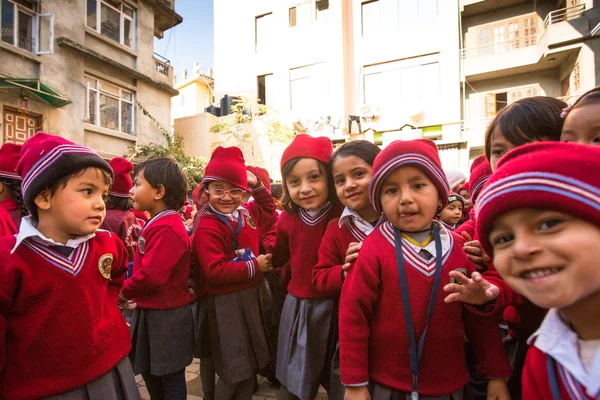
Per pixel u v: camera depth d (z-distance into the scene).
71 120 9.02
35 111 8.29
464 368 1.25
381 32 12.02
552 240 0.62
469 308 1.16
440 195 1.30
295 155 1.82
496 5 11.48
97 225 1.32
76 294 1.28
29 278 1.19
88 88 9.43
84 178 1.27
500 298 1.16
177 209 2.26
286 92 12.93
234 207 2.25
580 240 0.60
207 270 1.98
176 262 1.97
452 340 1.20
